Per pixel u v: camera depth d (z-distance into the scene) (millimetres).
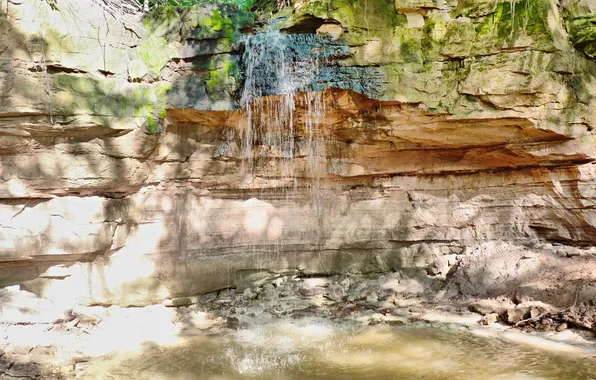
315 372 6027
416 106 7746
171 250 8234
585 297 7148
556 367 5922
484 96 7562
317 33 7762
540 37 7441
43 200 7090
